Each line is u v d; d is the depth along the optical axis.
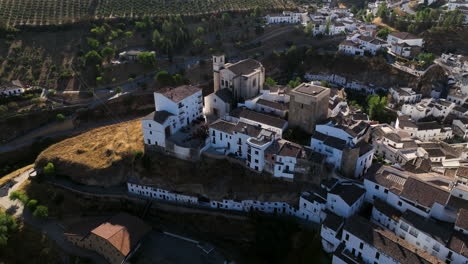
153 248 99.44
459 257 75.50
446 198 85.06
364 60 185.00
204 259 96.44
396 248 77.31
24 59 192.75
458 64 180.88
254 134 107.50
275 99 135.12
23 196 112.25
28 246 101.56
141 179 115.75
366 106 165.12
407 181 91.00
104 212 114.06
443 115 151.38
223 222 105.88
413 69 174.88
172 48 197.50
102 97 175.00
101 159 121.38
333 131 106.38
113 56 198.12
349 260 83.19
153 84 182.50
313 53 198.12
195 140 118.06
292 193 102.69
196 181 110.88
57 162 122.62
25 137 154.38
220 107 133.62
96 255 99.06
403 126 137.50
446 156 118.25
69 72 186.50
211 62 195.62
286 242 96.25
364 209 97.56
